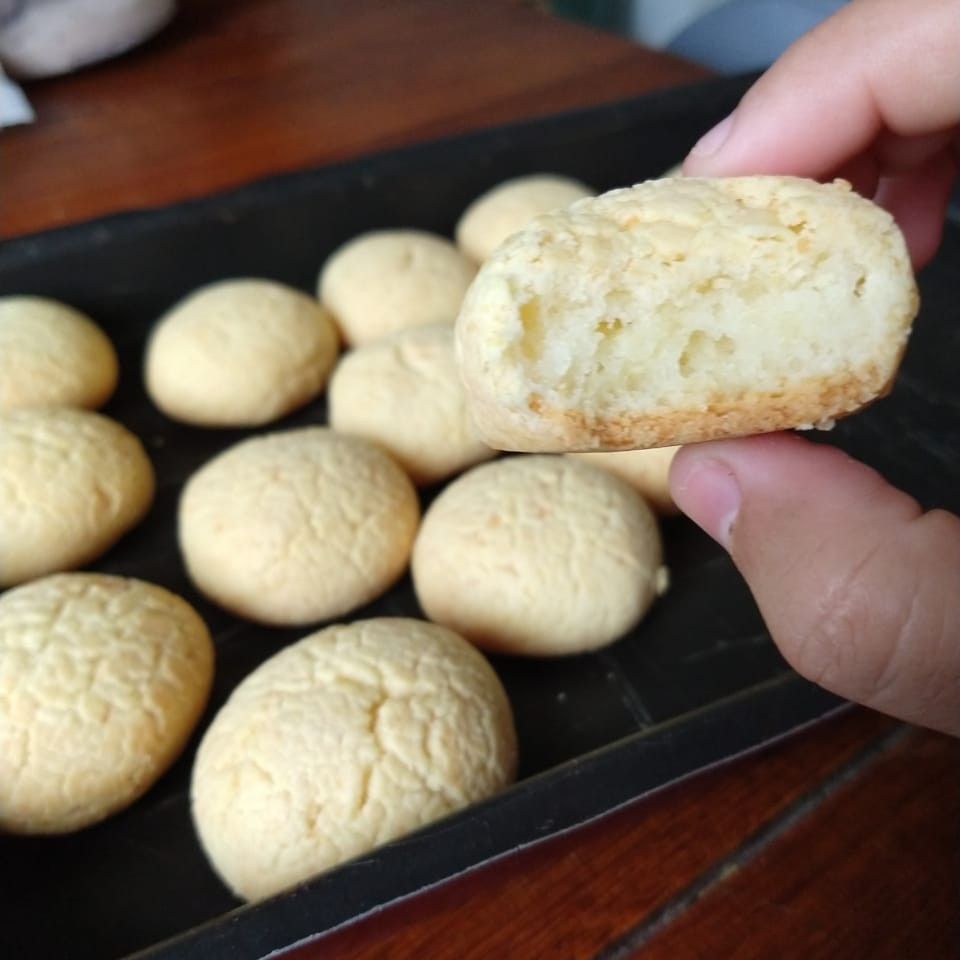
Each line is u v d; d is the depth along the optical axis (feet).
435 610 0.68
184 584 0.74
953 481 0.75
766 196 0.47
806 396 0.46
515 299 0.44
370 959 0.46
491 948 0.46
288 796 0.53
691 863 0.49
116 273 0.85
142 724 0.59
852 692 0.44
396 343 0.83
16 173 0.98
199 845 0.59
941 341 0.83
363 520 0.71
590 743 0.63
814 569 0.43
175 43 1.21
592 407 0.46
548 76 1.11
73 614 0.63
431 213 0.95
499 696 0.59
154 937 0.55
